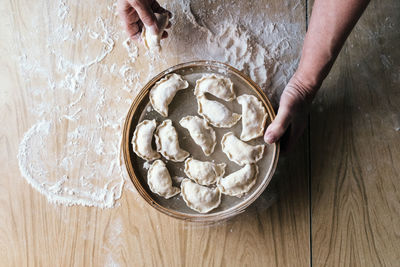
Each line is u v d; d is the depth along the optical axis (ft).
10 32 3.76
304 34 3.69
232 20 3.71
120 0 3.17
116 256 3.59
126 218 3.60
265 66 3.65
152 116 3.36
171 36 3.70
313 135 3.64
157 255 3.57
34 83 3.73
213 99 3.42
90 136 3.68
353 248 3.52
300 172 3.60
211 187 3.34
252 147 3.28
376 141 3.61
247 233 3.56
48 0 3.75
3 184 3.68
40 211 3.66
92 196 3.64
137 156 3.31
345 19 2.88
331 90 3.67
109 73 3.70
